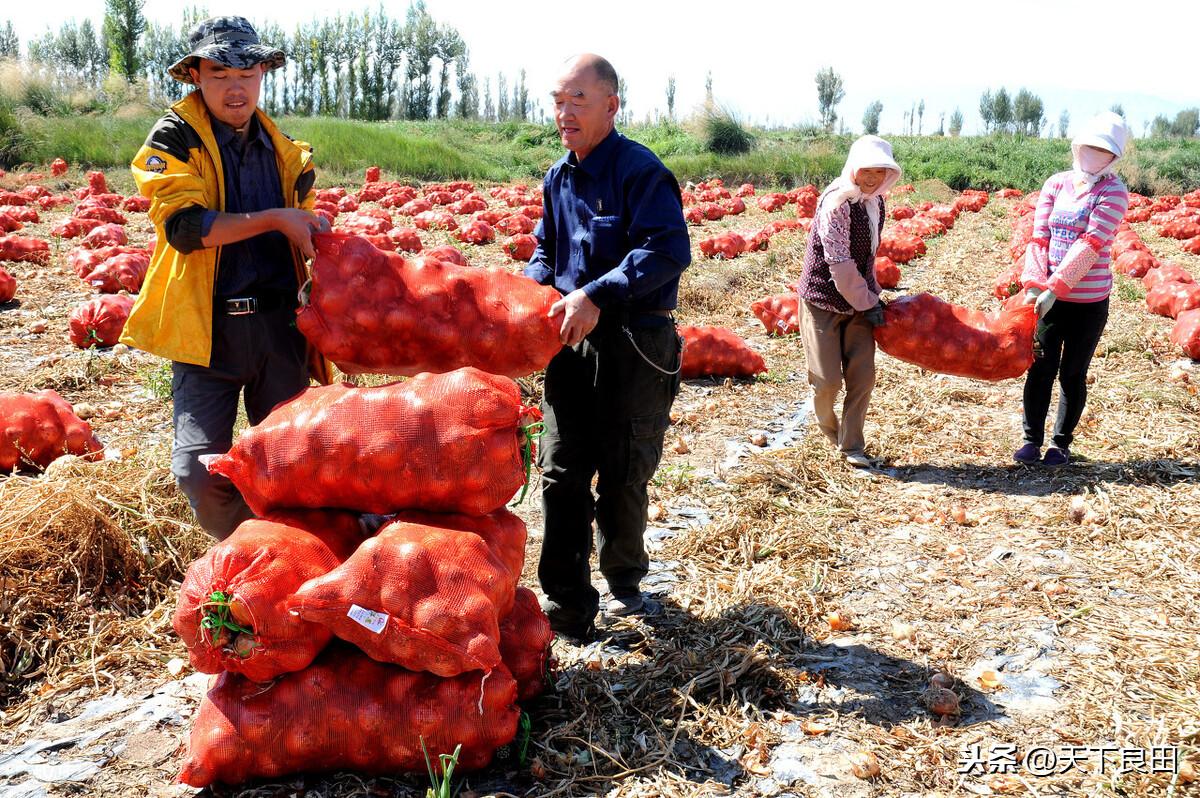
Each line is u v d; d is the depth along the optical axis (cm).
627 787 294
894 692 349
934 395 729
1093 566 447
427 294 323
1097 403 701
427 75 6775
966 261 1427
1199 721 321
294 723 277
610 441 370
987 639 385
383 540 273
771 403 724
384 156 2616
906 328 555
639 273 333
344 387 300
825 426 602
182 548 423
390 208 1877
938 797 290
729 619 396
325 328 321
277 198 347
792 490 546
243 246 334
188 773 278
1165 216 1867
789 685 351
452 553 273
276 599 266
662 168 345
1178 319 870
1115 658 366
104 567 396
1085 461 586
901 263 1404
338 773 291
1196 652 365
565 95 340
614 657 369
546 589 378
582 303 327
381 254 326
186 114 322
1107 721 327
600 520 393
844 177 534
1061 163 3058
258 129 338
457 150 3097
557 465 370
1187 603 406
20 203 1633
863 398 582
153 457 497
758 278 1226
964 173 2867
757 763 306
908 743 318
